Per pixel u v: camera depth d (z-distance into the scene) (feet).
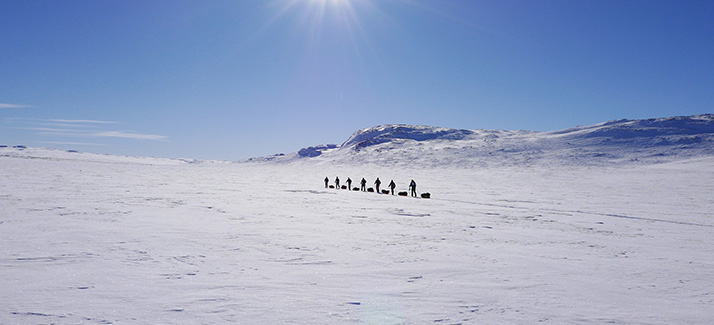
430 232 45.65
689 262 32.32
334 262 29.01
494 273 26.84
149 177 153.07
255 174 228.02
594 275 26.94
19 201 61.16
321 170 299.79
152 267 25.43
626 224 57.72
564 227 53.06
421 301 19.99
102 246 31.48
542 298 21.04
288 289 21.48
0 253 27.73
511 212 70.18
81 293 19.40
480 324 16.81
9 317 15.72
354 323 16.48
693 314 18.99
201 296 19.63
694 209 82.07
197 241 35.37
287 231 43.04
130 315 16.55
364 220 54.75
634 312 19.11
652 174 199.82
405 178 204.64
